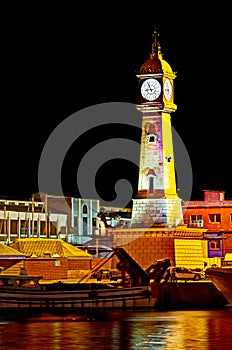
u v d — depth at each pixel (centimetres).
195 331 7594
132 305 9688
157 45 13050
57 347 6744
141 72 12794
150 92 12750
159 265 10406
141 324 8125
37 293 9475
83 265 12688
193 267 12950
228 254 13825
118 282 10775
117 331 7600
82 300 9544
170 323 8200
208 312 9412
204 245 13825
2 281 9506
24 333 7481
